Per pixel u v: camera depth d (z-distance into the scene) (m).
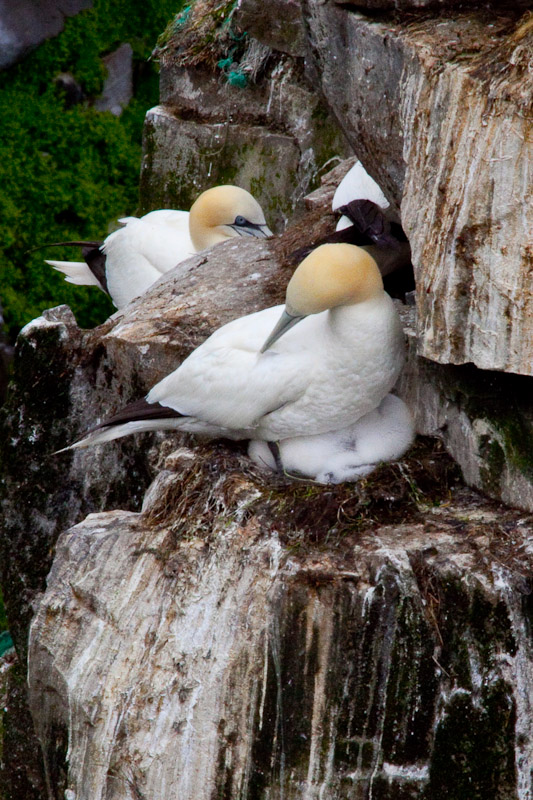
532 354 8.84
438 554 9.50
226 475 10.83
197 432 11.38
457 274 9.02
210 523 10.55
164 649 10.45
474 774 9.53
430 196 9.21
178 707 10.30
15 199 26.17
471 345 9.20
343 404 10.35
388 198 11.03
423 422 11.10
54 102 26.47
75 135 26.58
